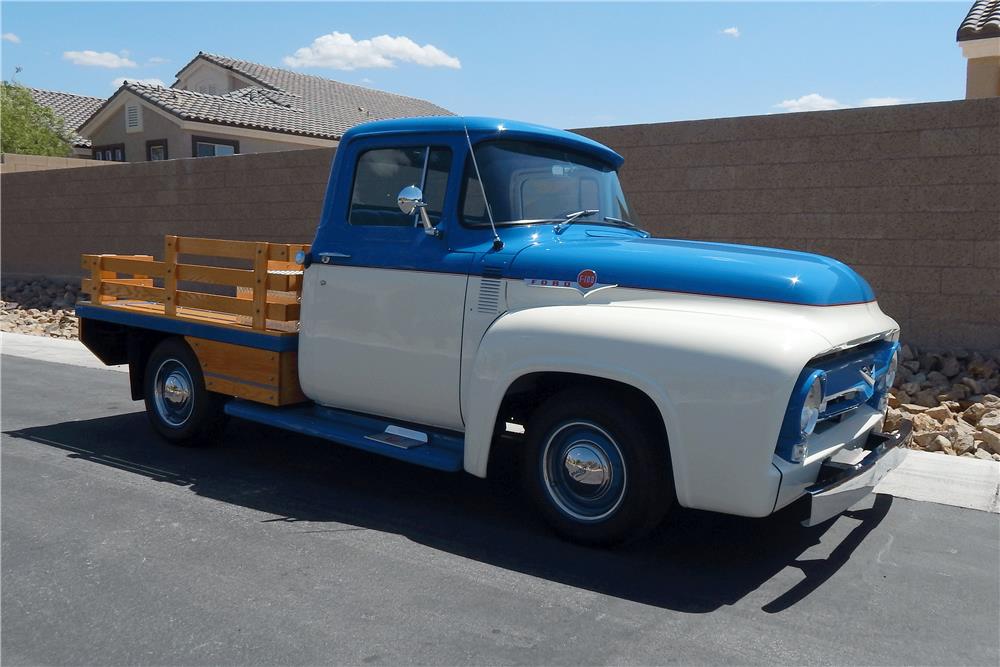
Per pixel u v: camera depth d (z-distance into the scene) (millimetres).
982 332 8594
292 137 26219
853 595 4043
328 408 5754
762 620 3777
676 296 4336
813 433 4398
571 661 3395
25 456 6301
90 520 4949
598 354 4207
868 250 9094
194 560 4371
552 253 4699
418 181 5195
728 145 9750
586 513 4520
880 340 4922
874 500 5355
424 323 5016
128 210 16750
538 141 5277
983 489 5590
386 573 4230
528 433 4637
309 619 3732
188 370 6422
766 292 4188
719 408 3922
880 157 8938
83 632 3609
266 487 5641
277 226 14477
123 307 7016
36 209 18562
